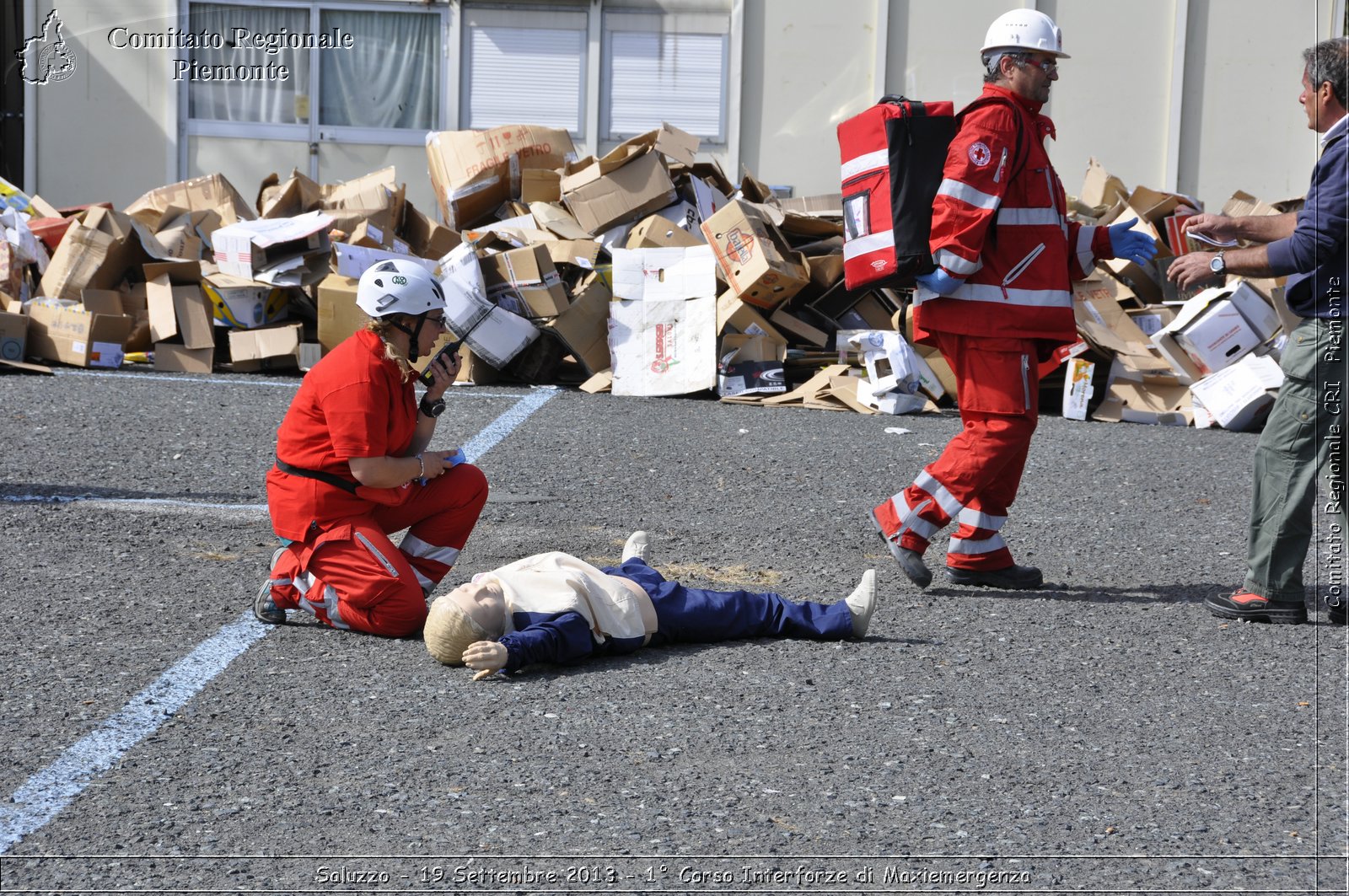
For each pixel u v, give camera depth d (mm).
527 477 13305
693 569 10336
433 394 8656
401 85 27891
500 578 7902
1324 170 8453
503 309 18922
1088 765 6621
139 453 13617
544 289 18609
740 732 6930
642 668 7891
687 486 13227
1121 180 27078
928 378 18422
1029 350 9492
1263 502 9047
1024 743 6879
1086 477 14141
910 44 26859
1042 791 6316
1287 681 7926
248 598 9133
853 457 14773
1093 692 7684
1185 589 10062
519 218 20875
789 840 5766
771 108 27281
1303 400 8758
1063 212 9695
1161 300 20891
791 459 14570
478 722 6977
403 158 28109
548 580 7926
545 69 27594
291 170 28141
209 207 21891
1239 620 9211
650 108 27484
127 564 9836
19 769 6293
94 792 6082
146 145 27812
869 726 7062
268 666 7781
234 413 15836
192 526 11016
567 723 6984
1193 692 7715
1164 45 26625
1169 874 5535
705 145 27500
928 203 9438
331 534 8250
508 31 27516
